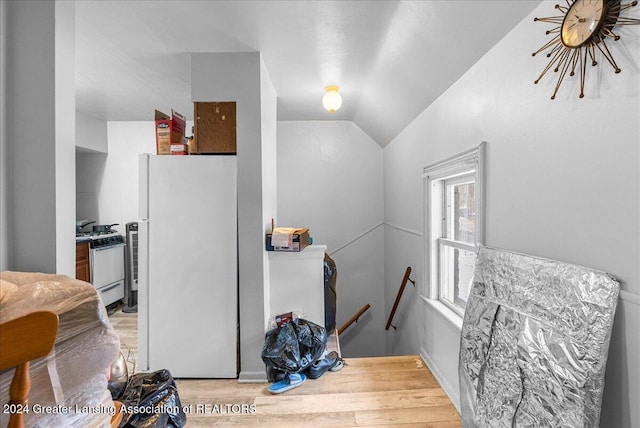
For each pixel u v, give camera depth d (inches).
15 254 47.8
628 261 31.8
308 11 62.9
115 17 64.5
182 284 80.7
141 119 143.3
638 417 30.9
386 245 145.2
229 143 83.5
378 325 151.8
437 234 88.6
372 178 151.6
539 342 39.3
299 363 76.5
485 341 49.8
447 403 69.6
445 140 76.5
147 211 80.0
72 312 31.0
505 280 48.2
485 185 58.2
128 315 137.2
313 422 63.8
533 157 45.5
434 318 83.0
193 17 64.8
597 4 33.9
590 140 36.1
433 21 59.3
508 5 47.0
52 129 47.8
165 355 80.7
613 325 33.3
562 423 34.5
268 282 90.8
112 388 52.6
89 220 149.5
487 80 57.4
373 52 79.7
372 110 120.2
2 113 46.9
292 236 87.4
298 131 149.7
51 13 47.6
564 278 37.5
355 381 78.7
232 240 81.1
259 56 80.0
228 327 81.1
